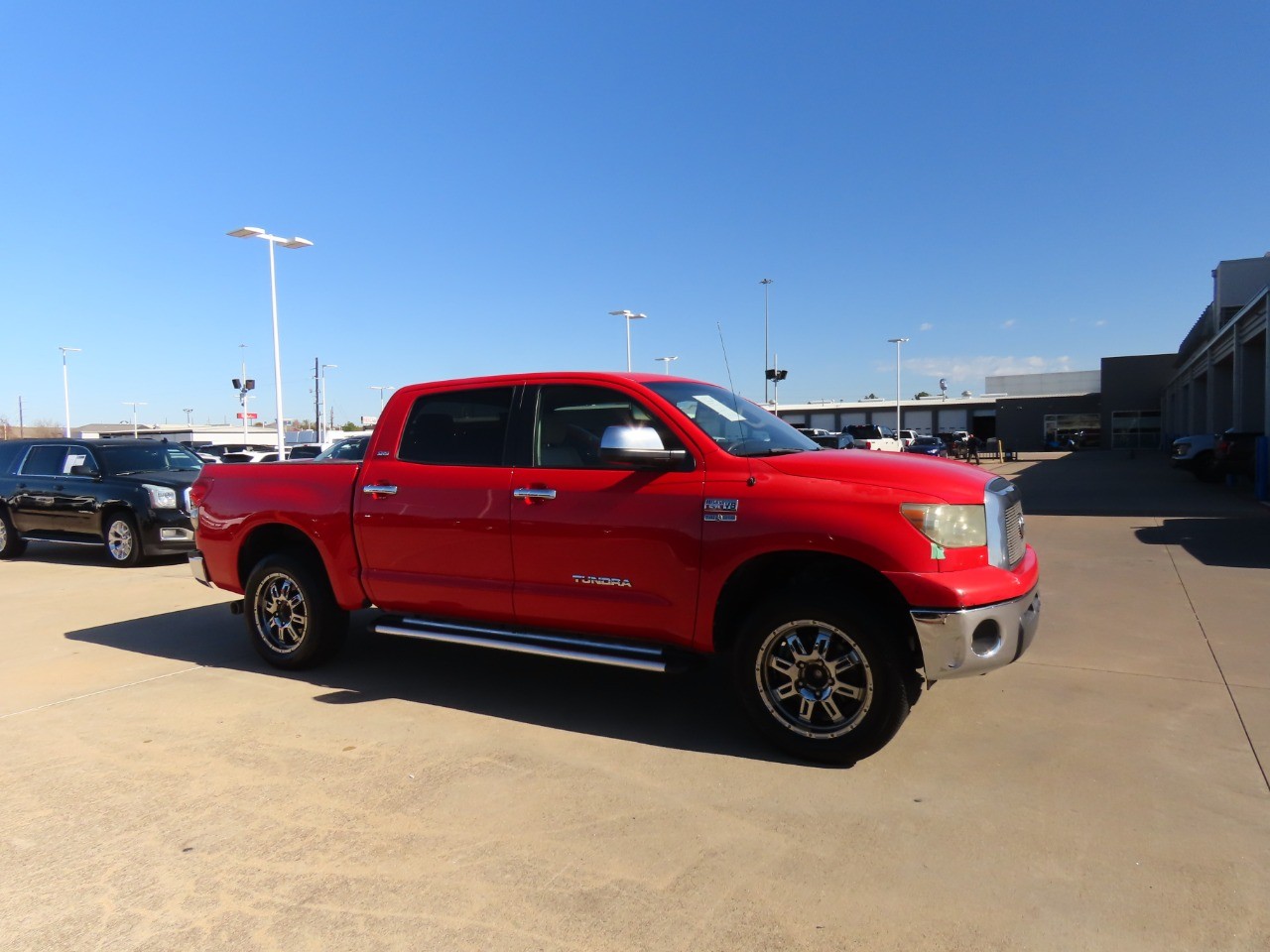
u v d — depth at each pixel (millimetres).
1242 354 21578
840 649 3961
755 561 4133
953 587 3709
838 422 66875
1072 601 7422
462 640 4891
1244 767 3910
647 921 2799
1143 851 3180
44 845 3375
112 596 8750
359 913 2873
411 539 5043
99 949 2699
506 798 3727
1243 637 6117
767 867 3123
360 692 5262
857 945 2648
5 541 12234
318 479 5535
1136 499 17031
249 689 5352
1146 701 4809
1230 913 2775
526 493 4641
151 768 4117
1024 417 59281
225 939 2742
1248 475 20203
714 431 4488
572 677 5551
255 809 3656
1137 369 52938
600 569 4438
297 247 25891
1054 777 3836
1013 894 2908
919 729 4449
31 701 5164
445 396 5152
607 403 4645
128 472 11594
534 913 2854
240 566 5992
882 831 3373
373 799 3734
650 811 3582
